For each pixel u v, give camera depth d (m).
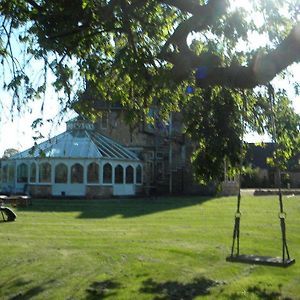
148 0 8.44
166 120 11.76
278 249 14.10
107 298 8.92
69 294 9.22
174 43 7.84
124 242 15.34
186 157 44.72
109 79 10.01
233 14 8.12
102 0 8.52
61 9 8.08
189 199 37.91
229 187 44.62
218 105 9.90
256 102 11.12
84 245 14.70
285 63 6.69
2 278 10.44
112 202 34.22
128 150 43.69
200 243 15.16
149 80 8.55
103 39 10.05
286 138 11.32
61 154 38.75
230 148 9.71
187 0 7.70
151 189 44.81
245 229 18.91
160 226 20.03
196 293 9.25
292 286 9.71
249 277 10.48
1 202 27.03
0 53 9.08
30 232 17.83
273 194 47.53
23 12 8.72
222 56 9.33
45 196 38.69
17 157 40.53
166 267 11.50
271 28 8.51
